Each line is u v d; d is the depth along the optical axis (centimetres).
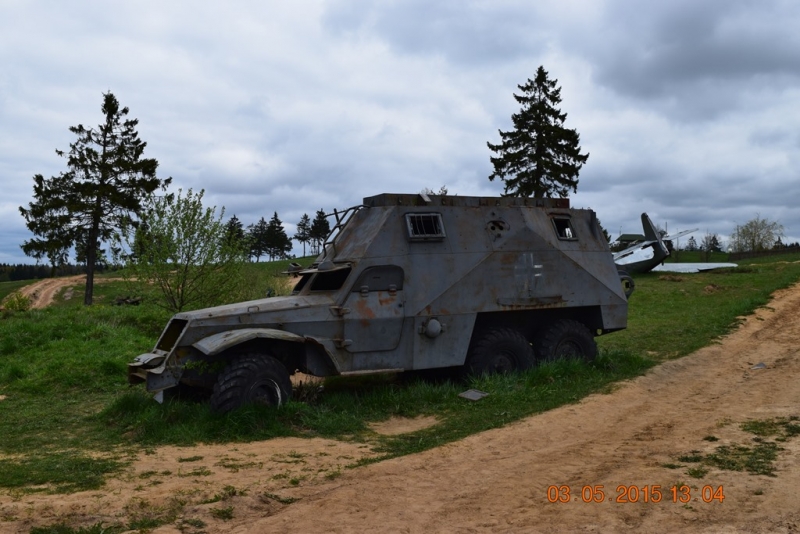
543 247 1100
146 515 495
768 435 679
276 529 475
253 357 837
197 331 848
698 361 1257
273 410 805
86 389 1114
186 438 755
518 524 470
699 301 2344
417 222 1009
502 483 575
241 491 554
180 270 1731
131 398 911
